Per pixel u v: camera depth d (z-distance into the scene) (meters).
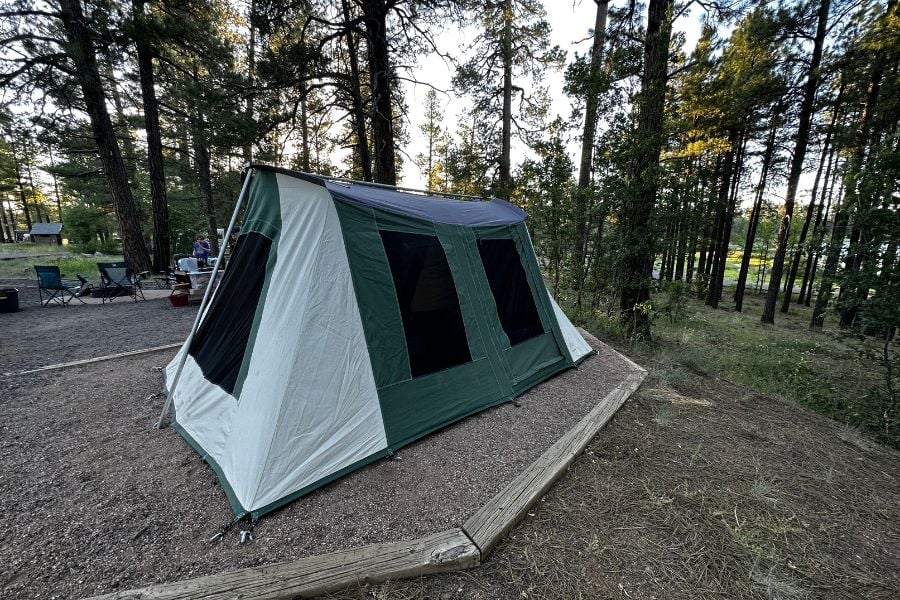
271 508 2.00
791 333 10.46
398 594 1.60
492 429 3.03
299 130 11.14
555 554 1.85
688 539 1.99
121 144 15.93
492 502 2.10
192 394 2.85
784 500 2.37
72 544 1.78
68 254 18.16
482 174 12.09
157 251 11.48
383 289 2.77
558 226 6.99
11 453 2.48
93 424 2.89
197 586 1.53
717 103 10.38
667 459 2.76
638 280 6.24
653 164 5.65
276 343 2.30
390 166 7.67
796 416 3.76
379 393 2.64
